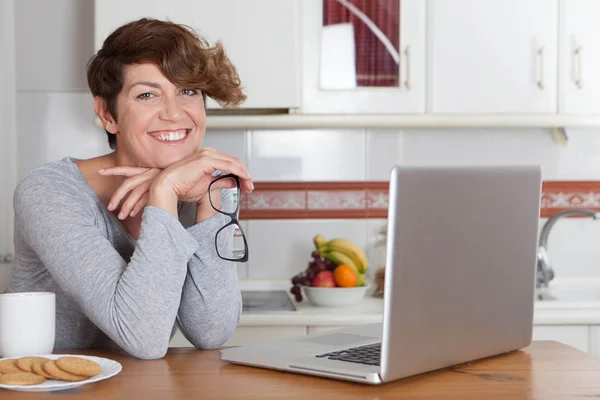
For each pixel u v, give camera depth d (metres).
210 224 1.47
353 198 2.94
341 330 1.46
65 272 1.35
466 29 2.59
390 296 1.04
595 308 2.45
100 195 1.56
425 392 1.07
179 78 1.46
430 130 2.94
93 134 2.89
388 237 1.04
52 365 1.11
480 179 1.16
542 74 2.59
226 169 1.40
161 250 1.32
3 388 1.08
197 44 1.51
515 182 1.24
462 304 1.17
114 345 1.62
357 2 2.58
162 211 1.35
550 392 1.07
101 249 1.37
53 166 1.54
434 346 1.14
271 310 2.43
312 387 1.09
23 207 1.45
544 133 2.96
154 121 1.49
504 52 2.59
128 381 1.13
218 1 2.50
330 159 2.93
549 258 2.97
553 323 2.41
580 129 2.96
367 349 1.26
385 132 2.94
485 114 2.60
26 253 1.55
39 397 1.04
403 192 1.03
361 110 2.58
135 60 1.47
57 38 2.87
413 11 2.58
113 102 1.52
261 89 2.53
